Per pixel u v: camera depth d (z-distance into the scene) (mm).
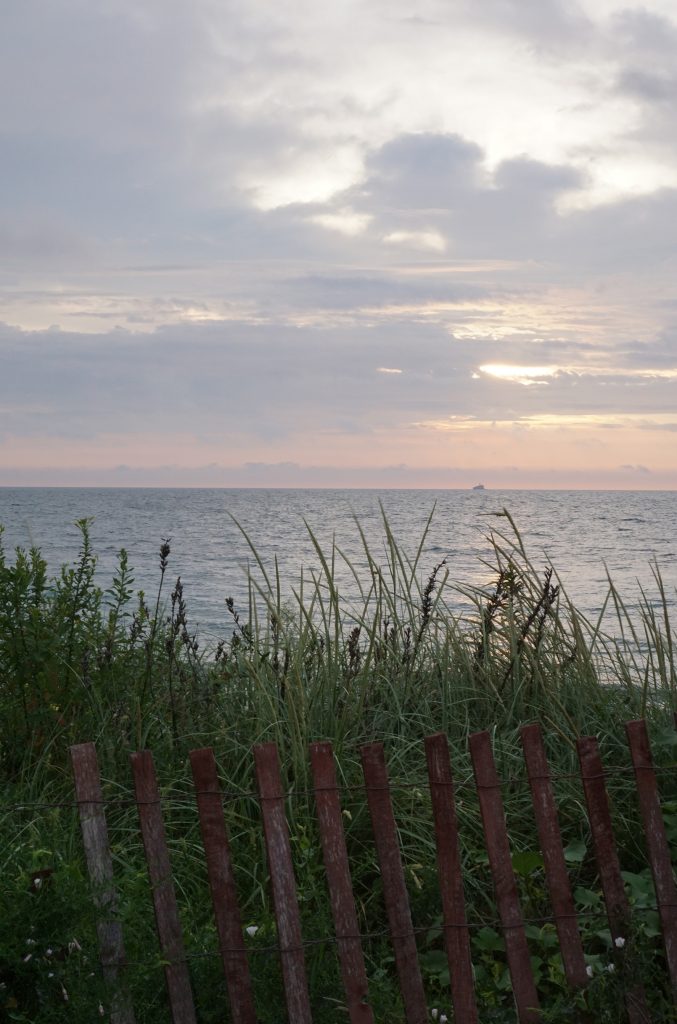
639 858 4090
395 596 5746
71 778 4527
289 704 4672
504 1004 3336
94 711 4977
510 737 4750
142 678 5250
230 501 185500
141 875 3271
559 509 137000
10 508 127562
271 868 2812
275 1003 2980
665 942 3055
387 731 4859
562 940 3004
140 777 2795
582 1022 2951
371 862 3951
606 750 4797
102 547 42281
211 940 3186
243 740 4770
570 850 3900
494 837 2963
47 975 2664
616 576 28359
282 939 2791
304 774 4250
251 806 4293
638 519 99562
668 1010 3068
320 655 5238
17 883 2943
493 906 3725
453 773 4492
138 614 5574
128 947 2768
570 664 5379
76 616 5414
